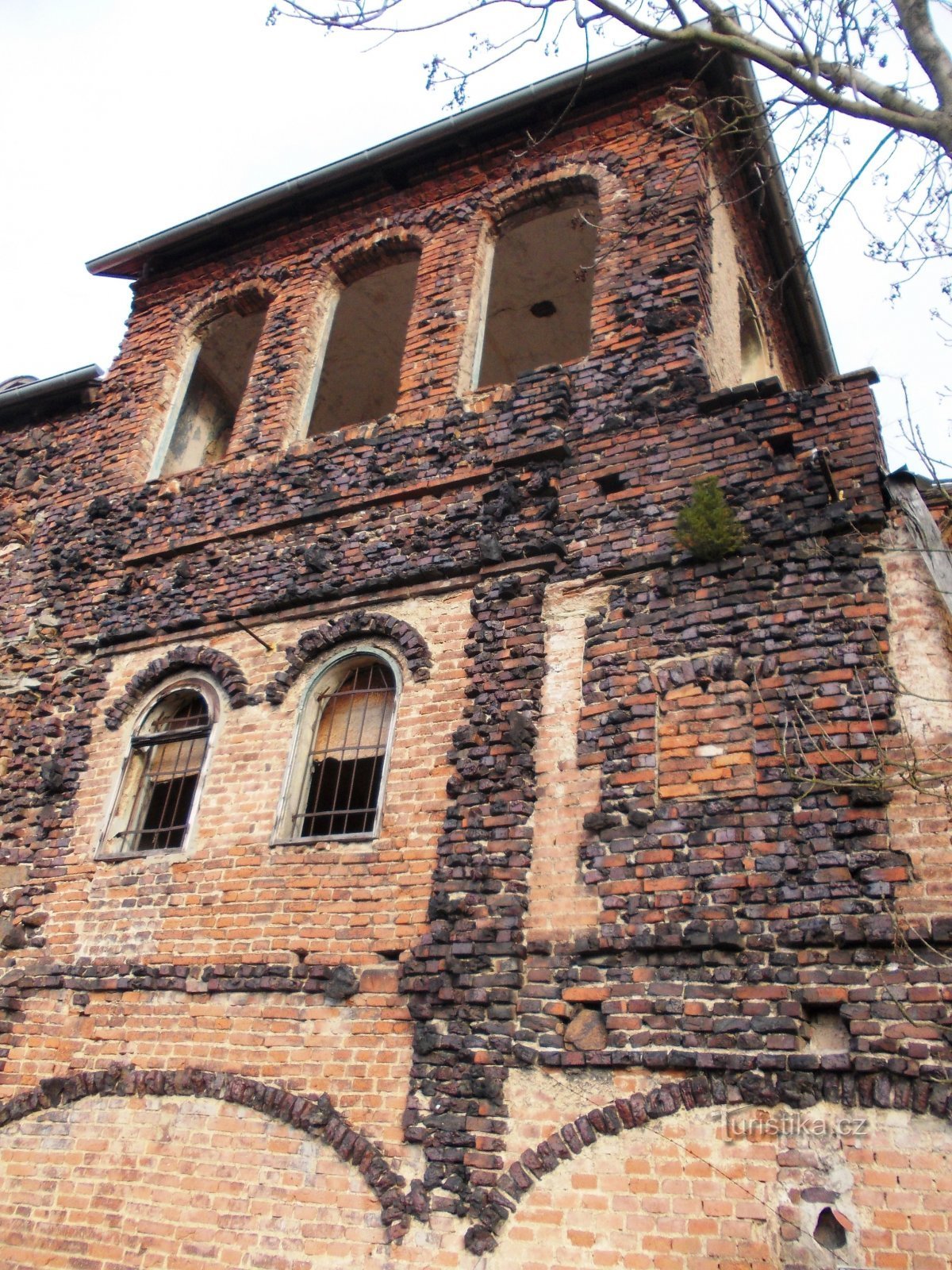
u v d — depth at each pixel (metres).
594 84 10.58
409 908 7.32
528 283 13.27
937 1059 5.44
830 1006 5.80
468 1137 6.29
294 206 12.27
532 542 8.30
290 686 8.88
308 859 7.90
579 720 7.39
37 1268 7.22
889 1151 5.35
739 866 6.34
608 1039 6.21
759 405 8.03
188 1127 7.28
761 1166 5.56
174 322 12.59
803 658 6.82
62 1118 7.79
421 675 8.21
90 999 8.20
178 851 8.54
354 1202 6.49
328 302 11.80
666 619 7.43
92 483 11.70
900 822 6.09
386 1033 6.96
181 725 9.51
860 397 7.66
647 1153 5.84
